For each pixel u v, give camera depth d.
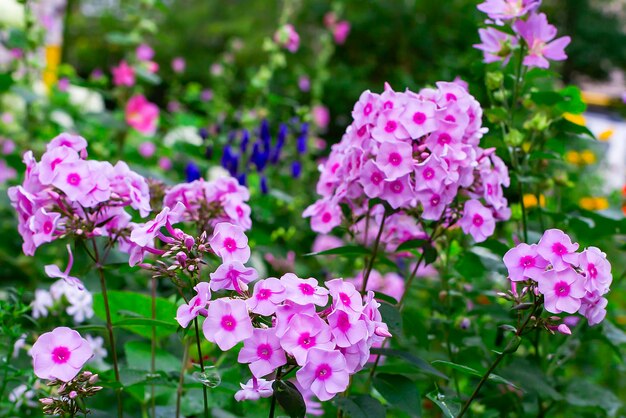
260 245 1.25
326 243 1.42
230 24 3.74
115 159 1.54
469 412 0.92
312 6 3.79
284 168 1.58
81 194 0.73
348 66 3.69
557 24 4.94
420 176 0.76
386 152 0.76
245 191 0.86
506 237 1.29
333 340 0.65
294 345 0.65
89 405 0.94
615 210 0.97
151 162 1.69
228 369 0.87
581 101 0.94
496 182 0.82
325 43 2.11
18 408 0.90
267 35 3.66
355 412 0.73
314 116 1.94
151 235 0.70
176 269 0.70
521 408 0.94
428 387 0.99
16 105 2.00
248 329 0.65
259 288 0.66
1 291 1.20
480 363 0.98
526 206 1.03
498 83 0.93
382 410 0.73
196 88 1.98
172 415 0.87
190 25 3.92
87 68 3.48
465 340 0.95
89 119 1.63
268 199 1.26
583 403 0.92
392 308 0.75
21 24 1.63
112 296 0.89
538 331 0.94
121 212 0.79
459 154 0.77
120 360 1.02
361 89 3.36
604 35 5.00
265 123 1.22
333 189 0.85
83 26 3.44
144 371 0.80
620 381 1.54
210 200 0.85
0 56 1.70
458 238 0.90
